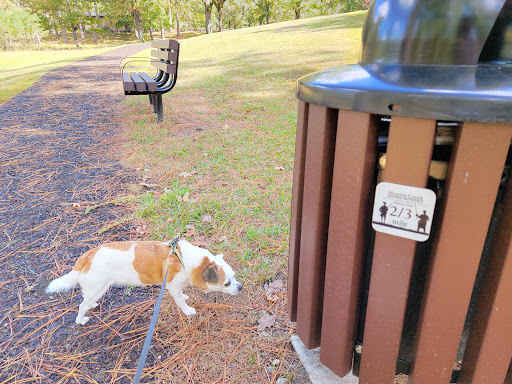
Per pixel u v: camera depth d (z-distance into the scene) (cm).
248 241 306
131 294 261
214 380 192
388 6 124
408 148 109
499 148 99
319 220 145
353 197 126
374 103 110
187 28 7288
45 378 196
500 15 118
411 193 112
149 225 331
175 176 429
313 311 165
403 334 141
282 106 702
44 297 254
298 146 154
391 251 123
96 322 234
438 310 121
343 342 152
